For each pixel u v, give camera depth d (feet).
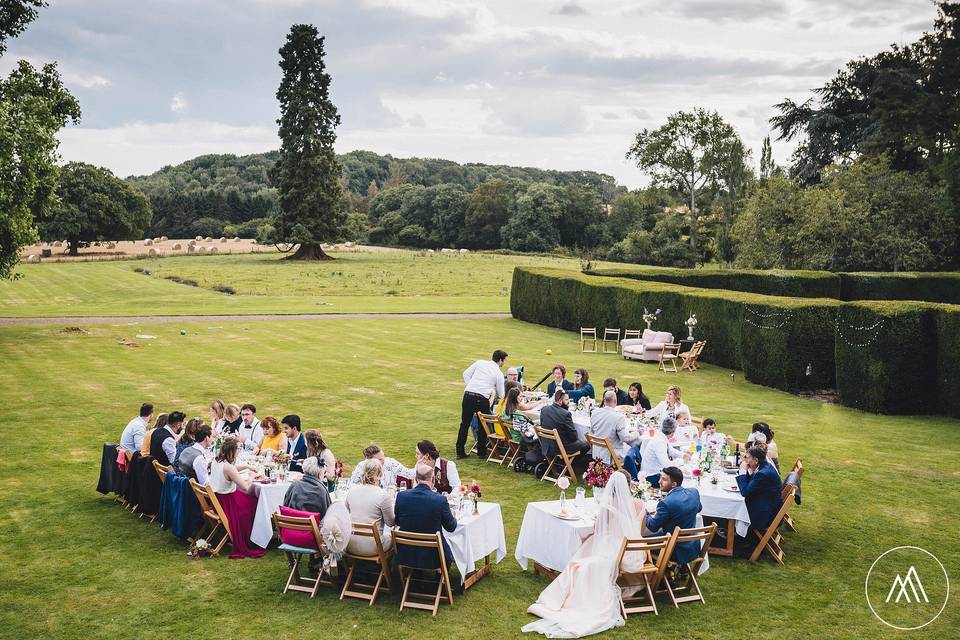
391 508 29.81
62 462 48.06
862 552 34.96
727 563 33.76
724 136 241.96
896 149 178.50
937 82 178.09
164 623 27.61
